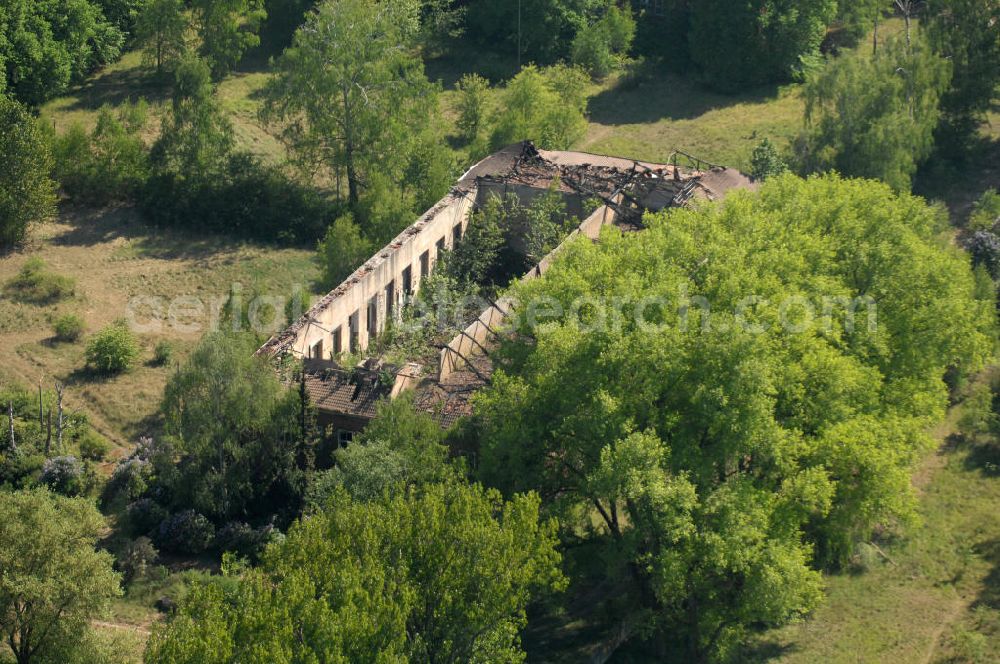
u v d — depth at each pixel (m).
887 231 76.50
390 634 46.34
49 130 110.44
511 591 50.31
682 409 61.78
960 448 78.69
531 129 117.50
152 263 101.88
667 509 56.41
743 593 57.47
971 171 116.62
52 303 94.06
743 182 105.25
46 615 53.69
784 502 59.72
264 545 68.25
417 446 65.19
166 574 65.94
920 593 67.19
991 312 81.50
